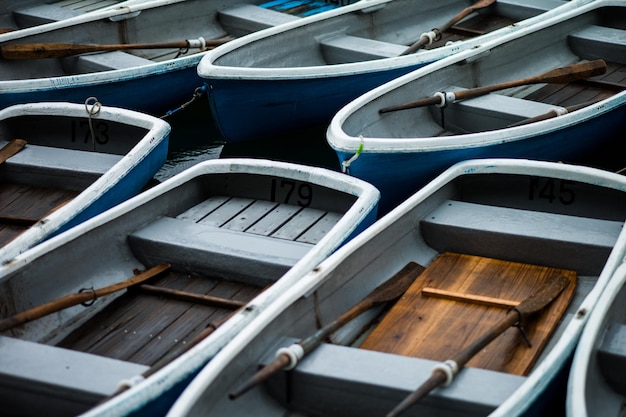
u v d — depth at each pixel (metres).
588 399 4.93
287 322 5.31
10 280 5.71
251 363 5.02
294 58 9.62
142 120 7.88
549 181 6.89
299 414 5.11
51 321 5.83
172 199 6.91
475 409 4.71
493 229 6.42
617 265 5.64
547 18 9.91
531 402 4.60
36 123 8.32
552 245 6.27
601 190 6.75
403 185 7.50
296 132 9.14
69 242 6.05
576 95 9.05
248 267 6.23
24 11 11.18
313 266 5.80
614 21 10.31
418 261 6.52
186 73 9.45
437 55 9.12
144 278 6.27
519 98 9.02
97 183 6.98
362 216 6.35
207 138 10.08
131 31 10.32
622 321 5.56
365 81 8.82
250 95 8.46
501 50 9.18
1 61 9.48
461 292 6.00
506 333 5.56
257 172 7.05
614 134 8.47
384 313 5.96
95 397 4.83
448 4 11.03
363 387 4.89
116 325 5.87
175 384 4.74
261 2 11.62
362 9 10.08
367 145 7.13
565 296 5.91
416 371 4.94
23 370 5.00
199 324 5.86
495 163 6.93
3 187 7.79
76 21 9.83
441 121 8.50
